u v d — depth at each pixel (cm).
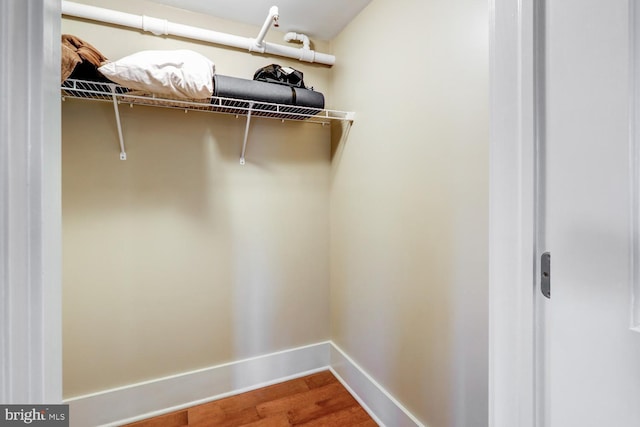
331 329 208
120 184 157
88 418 154
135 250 161
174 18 164
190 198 171
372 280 164
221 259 180
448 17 115
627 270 38
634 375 38
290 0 159
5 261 38
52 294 43
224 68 174
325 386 190
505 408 57
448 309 119
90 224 152
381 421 156
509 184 55
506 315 56
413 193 135
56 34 44
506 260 56
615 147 39
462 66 110
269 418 163
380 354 159
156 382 167
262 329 192
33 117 39
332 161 202
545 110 48
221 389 181
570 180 44
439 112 120
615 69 39
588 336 42
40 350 40
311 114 174
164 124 164
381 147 154
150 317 166
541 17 49
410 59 134
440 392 123
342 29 187
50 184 43
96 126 152
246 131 170
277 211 192
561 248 45
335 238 200
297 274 200
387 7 148
